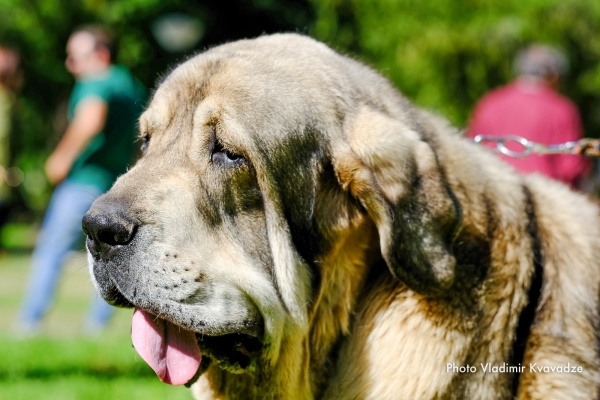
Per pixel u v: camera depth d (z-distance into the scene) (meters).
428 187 4.42
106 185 10.49
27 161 28.92
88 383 8.01
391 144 4.39
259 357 4.62
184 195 4.41
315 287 4.59
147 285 4.27
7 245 30.55
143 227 4.28
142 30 27.91
